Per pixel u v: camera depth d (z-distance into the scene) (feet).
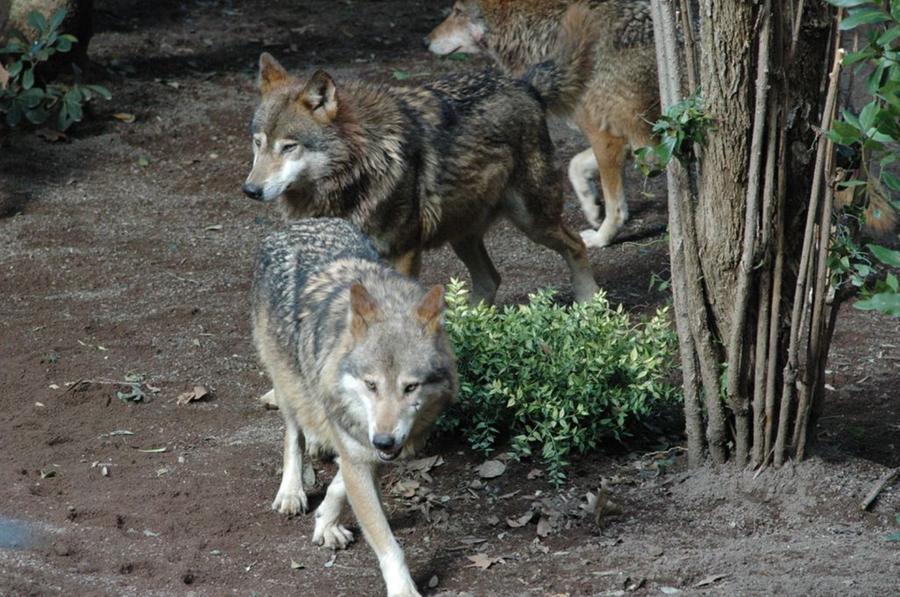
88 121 65.05
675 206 30.48
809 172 29.53
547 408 33.04
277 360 30.91
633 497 31.71
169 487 32.60
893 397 37.86
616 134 52.34
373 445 25.64
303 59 76.89
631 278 50.16
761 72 27.76
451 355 27.73
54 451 34.76
